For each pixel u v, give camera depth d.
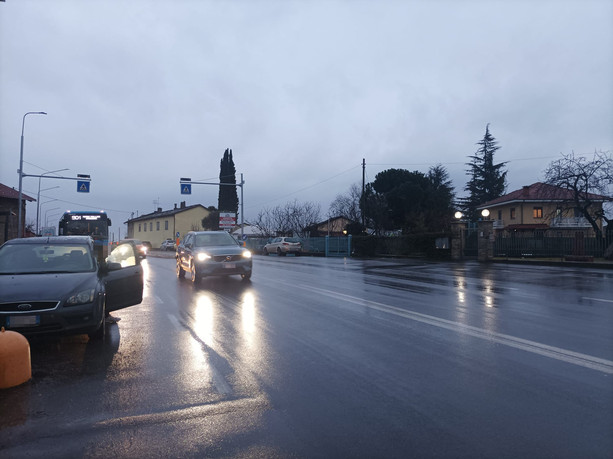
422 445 3.37
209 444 3.44
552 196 28.69
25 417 3.98
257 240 50.16
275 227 57.22
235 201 63.62
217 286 13.83
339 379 4.89
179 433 3.63
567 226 42.00
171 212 71.69
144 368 5.41
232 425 3.77
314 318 8.34
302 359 5.67
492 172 62.56
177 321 8.27
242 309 9.45
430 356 5.73
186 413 4.03
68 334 6.07
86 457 3.28
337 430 3.65
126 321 8.34
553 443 3.37
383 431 3.61
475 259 27.84
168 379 4.98
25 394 4.56
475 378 4.86
